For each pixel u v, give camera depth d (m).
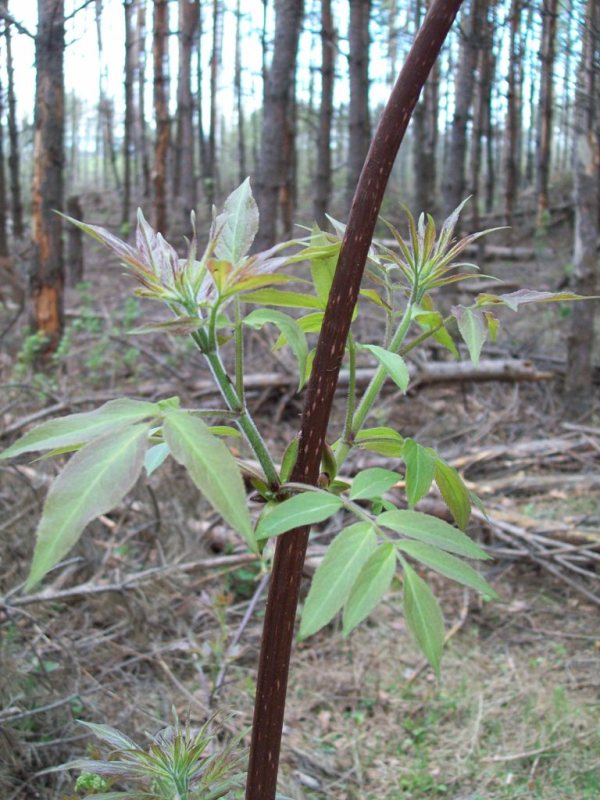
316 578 0.64
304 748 2.76
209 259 0.71
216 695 2.78
